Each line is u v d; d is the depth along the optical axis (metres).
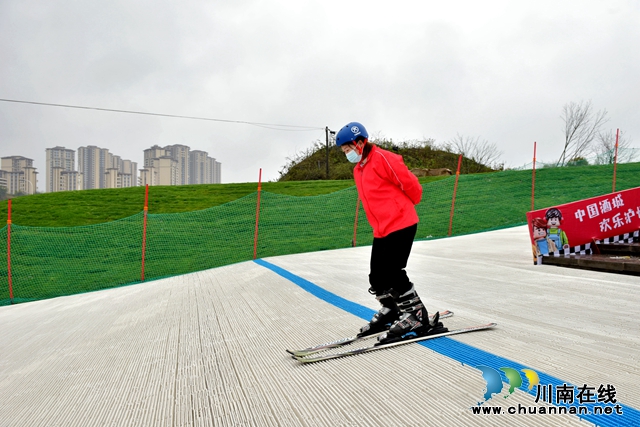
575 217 6.47
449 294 4.52
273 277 6.26
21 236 13.67
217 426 2.03
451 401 1.99
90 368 3.33
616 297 4.11
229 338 3.58
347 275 6.07
